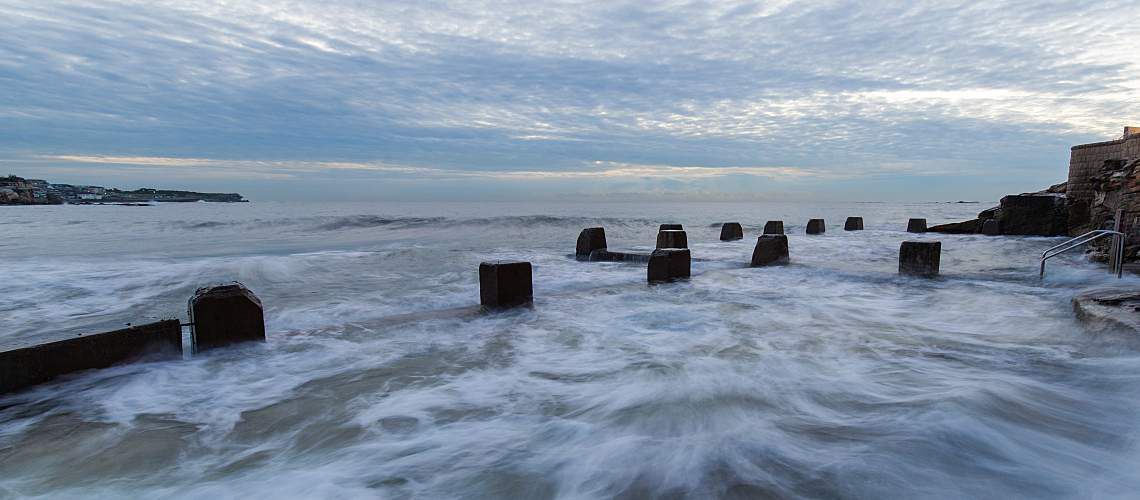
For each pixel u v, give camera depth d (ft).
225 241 95.30
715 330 27.02
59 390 18.75
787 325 27.99
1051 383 18.15
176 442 15.23
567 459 13.78
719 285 40.37
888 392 17.65
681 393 17.92
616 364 21.61
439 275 51.13
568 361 22.26
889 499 11.46
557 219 157.99
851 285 40.16
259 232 118.93
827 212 295.89
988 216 97.50
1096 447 13.70
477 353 23.59
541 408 17.28
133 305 37.32
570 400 17.89
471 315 29.45
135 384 19.48
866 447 13.76
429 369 21.45
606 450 14.14
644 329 27.48
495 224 146.82
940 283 39.58
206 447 14.94
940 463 12.94
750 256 61.16
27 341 27.91
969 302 32.71
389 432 15.71
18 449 14.75
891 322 28.50
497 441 14.94
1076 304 26.89
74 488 12.82
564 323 28.78
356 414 17.04
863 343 24.11
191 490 12.64
